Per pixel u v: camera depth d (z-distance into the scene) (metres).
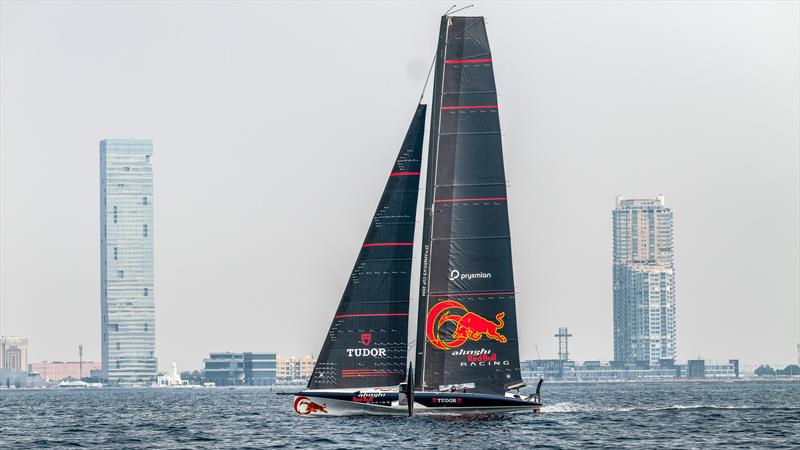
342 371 192.88
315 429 185.88
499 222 188.62
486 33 188.38
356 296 193.12
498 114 188.62
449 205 188.50
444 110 188.25
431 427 183.12
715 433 193.25
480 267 188.62
